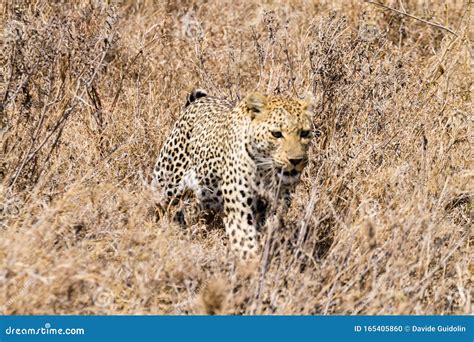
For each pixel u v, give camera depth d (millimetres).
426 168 11805
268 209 10375
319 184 11703
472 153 13016
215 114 11383
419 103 13703
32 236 9172
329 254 9875
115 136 12969
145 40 16062
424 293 9852
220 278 9078
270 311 8938
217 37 16734
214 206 11391
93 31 13867
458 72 15188
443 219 10891
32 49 11711
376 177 11766
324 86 13016
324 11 17234
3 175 11133
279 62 15469
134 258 9547
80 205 10203
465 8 17422
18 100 12094
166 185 11945
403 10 17188
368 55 14836
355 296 9148
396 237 9633
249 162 10406
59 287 8844
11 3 14461
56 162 11422
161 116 13648
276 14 16734
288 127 10125
